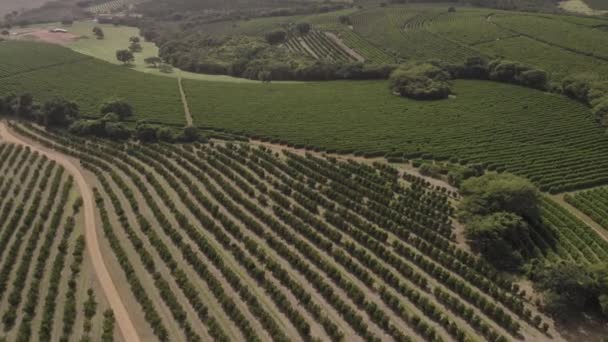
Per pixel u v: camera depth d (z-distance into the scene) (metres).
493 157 105.12
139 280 72.19
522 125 122.06
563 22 199.88
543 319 64.19
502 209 77.25
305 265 73.38
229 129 125.31
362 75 169.25
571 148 109.12
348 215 85.88
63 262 75.44
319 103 144.62
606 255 73.88
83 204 91.44
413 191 92.31
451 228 82.50
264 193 95.88
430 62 164.38
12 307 66.62
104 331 62.22
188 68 190.88
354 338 62.25
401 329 63.72
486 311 65.69
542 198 88.62
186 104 146.00
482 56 177.12
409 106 139.12
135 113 136.88
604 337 61.16
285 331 63.69
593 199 88.31
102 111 130.62
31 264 75.31
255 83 170.25
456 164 104.81
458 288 69.06
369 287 70.88
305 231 82.31
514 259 72.38
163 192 93.75
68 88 157.75
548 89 144.88
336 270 72.12
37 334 63.03
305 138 119.25
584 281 62.38
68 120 125.50
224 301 67.06
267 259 75.62
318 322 65.00
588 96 130.38
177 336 62.97
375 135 119.75
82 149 113.06
